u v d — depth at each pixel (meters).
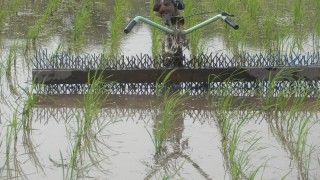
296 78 9.07
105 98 8.54
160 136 6.77
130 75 8.98
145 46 12.18
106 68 9.03
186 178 5.97
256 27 14.28
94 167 6.27
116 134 7.30
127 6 17.33
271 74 9.08
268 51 11.29
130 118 7.91
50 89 9.13
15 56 10.47
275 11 16.56
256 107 8.33
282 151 6.73
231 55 11.46
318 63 9.48
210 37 13.22
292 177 5.99
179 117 7.94
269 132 7.36
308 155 6.59
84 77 8.99
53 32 13.92
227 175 6.05
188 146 6.89
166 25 9.53
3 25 14.57
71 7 18.00
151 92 9.03
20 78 9.76
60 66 9.35
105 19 15.73
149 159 6.50
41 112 8.14
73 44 12.45
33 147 6.85
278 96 8.20
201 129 7.48
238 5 17.72
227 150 6.75
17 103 8.48
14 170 6.18
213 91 9.00
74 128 7.50
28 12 16.88
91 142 7.02
